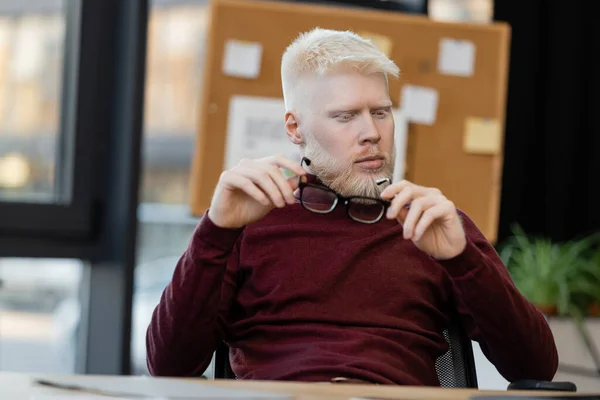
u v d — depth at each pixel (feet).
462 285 8.63
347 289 9.07
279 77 17.85
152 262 19.24
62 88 18.20
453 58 18.47
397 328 9.00
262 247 9.34
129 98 17.98
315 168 9.31
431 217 8.18
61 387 6.49
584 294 18.85
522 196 20.20
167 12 19.38
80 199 18.02
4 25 17.70
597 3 20.39
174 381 6.89
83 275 18.30
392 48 18.25
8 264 17.79
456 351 9.58
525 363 9.02
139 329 18.93
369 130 9.10
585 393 7.25
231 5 17.76
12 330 17.95
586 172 20.43
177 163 19.51
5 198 17.58
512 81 20.13
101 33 18.19
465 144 18.44
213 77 17.70
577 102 20.44
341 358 8.57
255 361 9.06
